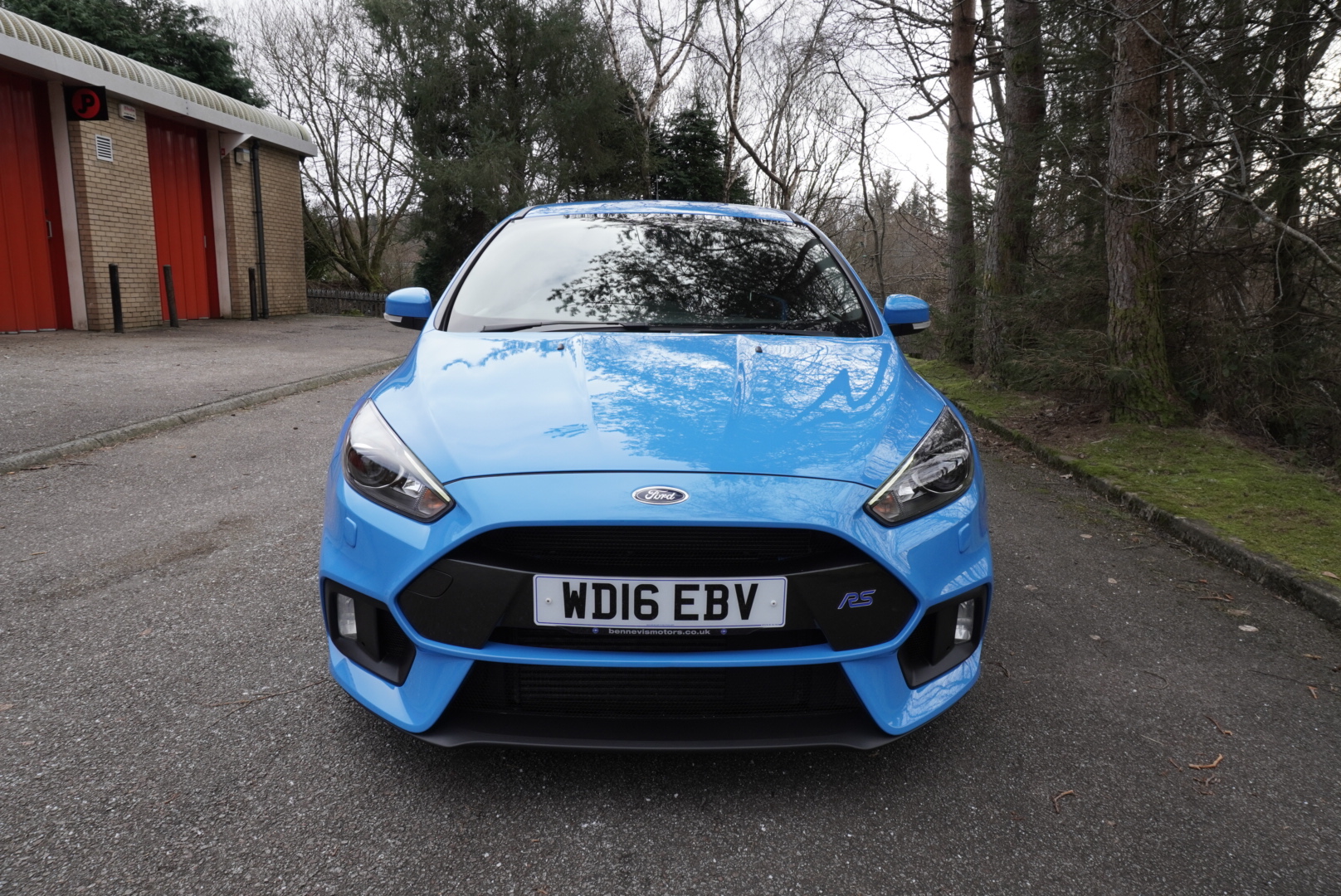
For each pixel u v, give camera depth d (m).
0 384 5.99
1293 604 3.11
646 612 1.69
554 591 1.69
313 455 4.75
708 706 1.78
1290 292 5.70
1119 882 1.60
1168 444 5.34
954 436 2.11
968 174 9.60
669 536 1.72
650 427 1.89
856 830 1.73
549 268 2.88
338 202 20.84
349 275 22.58
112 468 4.36
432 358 2.33
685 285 2.81
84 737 1.97
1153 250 5.73
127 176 10.05
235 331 10.84
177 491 4.00
